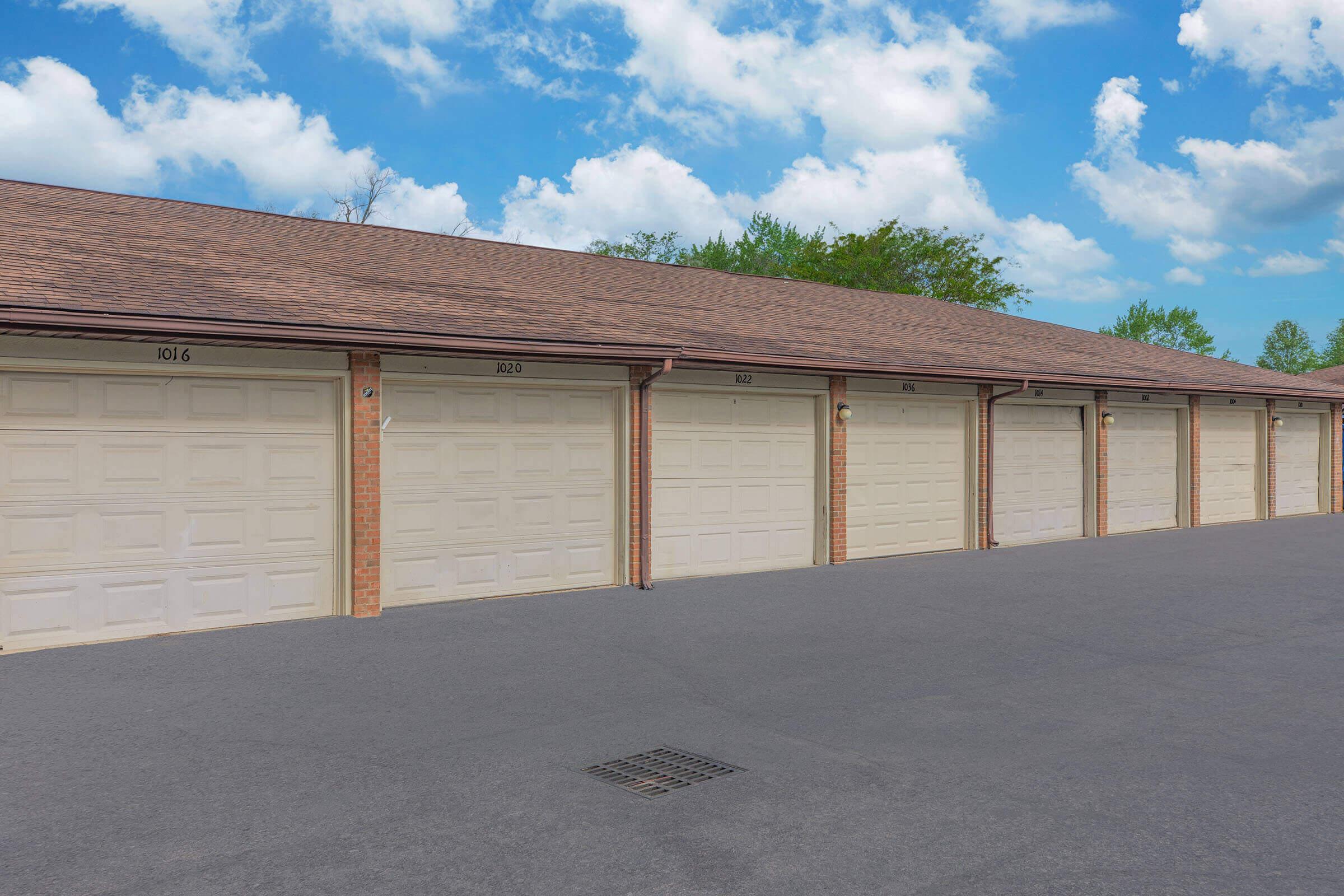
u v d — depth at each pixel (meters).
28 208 13.66
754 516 15.02
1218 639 10.19
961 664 9.09
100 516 9.86
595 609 11.73
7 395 9.41
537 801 5.61
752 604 12.12
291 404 10.95
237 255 13.25
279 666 8.88
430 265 15.63
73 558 9.72
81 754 6.45
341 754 6.46
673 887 4.53
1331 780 5.96
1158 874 4.67
